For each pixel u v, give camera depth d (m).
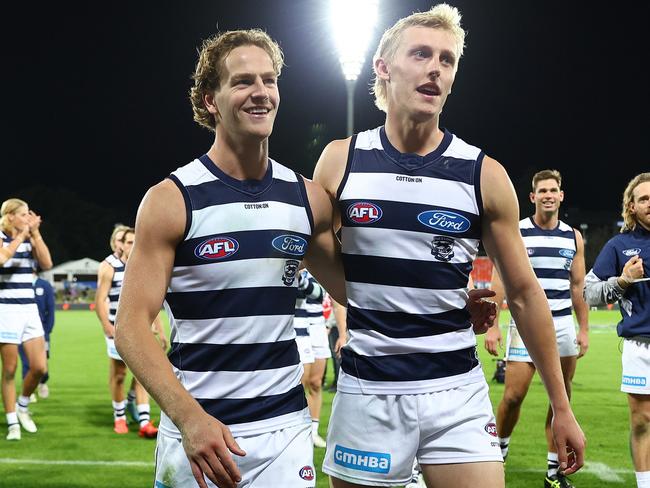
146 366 2.25
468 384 2.89
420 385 2.83
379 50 2.99
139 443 7.10
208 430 2.14
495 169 2.85
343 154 2.94
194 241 2.46
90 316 32.78
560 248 6.27
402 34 2.85
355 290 2.91
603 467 6.18
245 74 2.46
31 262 7.41
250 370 2.50
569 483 5.51
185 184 2.48
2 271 7.23
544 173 6.36
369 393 2.87
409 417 2.83
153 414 8.77
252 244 2.50
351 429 2.91
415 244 2.82
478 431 2.85
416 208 2.81
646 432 4.75
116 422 7.68
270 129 2.51
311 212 2.68
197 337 2.49
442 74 2.80
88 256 65.88
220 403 2.48
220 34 2.56
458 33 2.90
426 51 2.80
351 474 2.91
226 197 2.50
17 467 6.11
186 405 2.19
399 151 2.89
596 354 16.06
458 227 2.82
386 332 2.85
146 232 2.41
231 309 2.48
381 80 3.09
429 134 2.88
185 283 2.49
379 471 2.86
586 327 6.45
